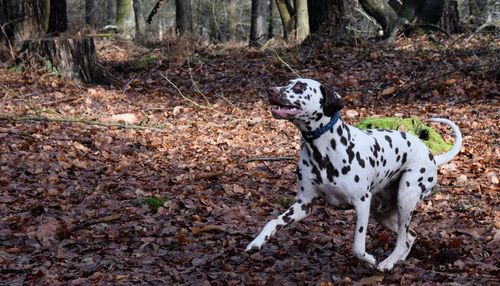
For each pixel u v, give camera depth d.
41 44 17.66
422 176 6.97
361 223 6.54
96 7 42.16
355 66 18.59
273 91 6.23
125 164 11.09
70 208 8.96
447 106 14.84
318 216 8.75
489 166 10.89
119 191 9.77
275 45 22.12
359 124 11.66
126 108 15.29
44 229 7.99
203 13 47.25
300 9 25.77
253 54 20.75
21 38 21.62
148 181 10.29
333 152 6.41
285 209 9.10
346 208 6.74
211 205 9.15
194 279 6.72
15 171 10.43
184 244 7.70
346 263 7.02
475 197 9.52
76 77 17.62
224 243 7.64
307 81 6.34
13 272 6.95
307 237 7.87
